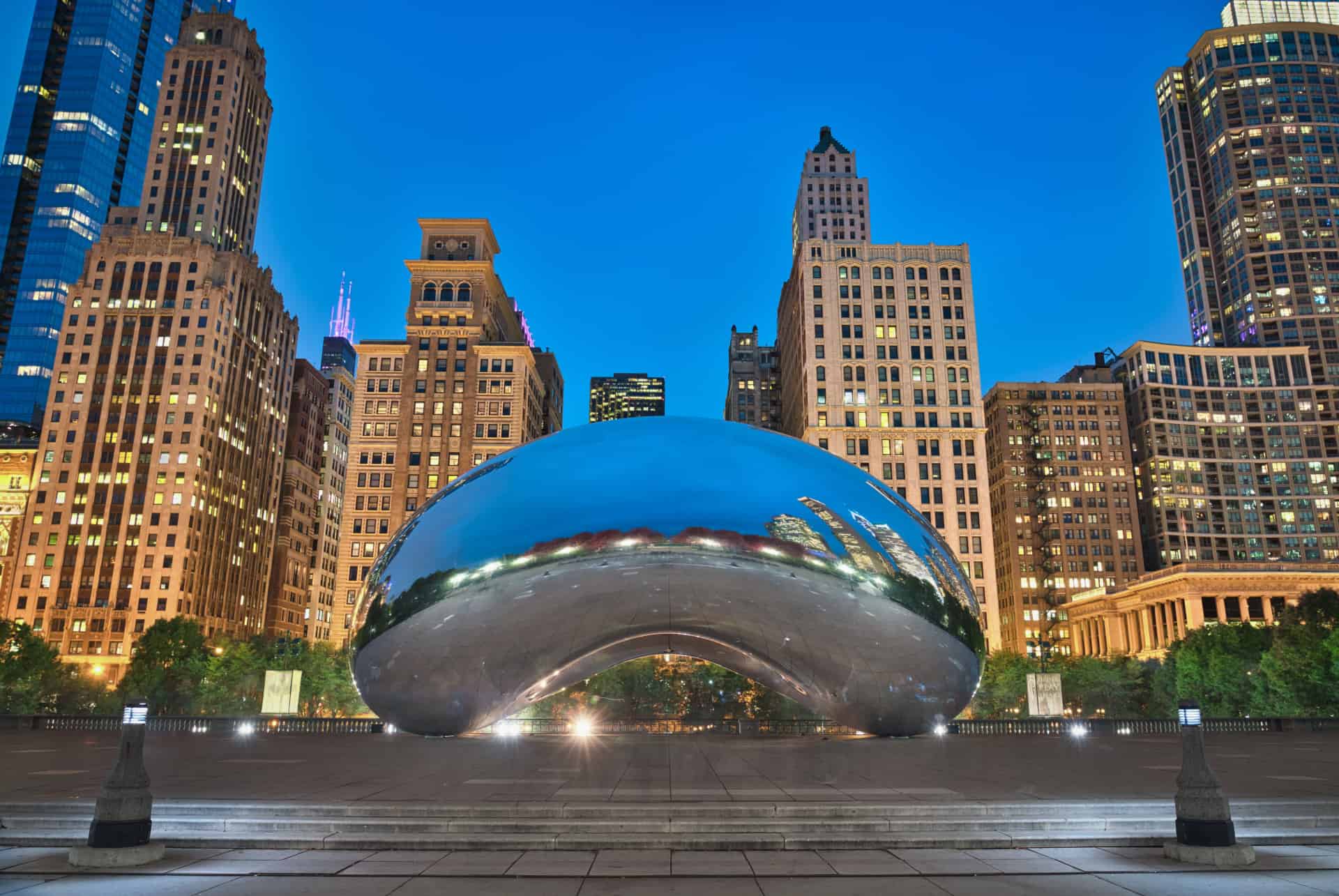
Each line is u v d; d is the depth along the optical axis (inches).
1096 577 6456.7
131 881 331.6
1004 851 390.3
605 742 961.5
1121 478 6638.8
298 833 406.0
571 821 413.4
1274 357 7317.9
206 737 1122.0
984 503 4421.8
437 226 5374.0
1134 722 1470.2
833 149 7219.5
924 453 4505.4
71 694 3198.8
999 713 3179.1
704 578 763.4
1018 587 6461.6
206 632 5231.3
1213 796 374.6
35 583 4950.8
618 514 776.3
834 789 491.8
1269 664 2506.2
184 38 6323.8
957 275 4751.5
